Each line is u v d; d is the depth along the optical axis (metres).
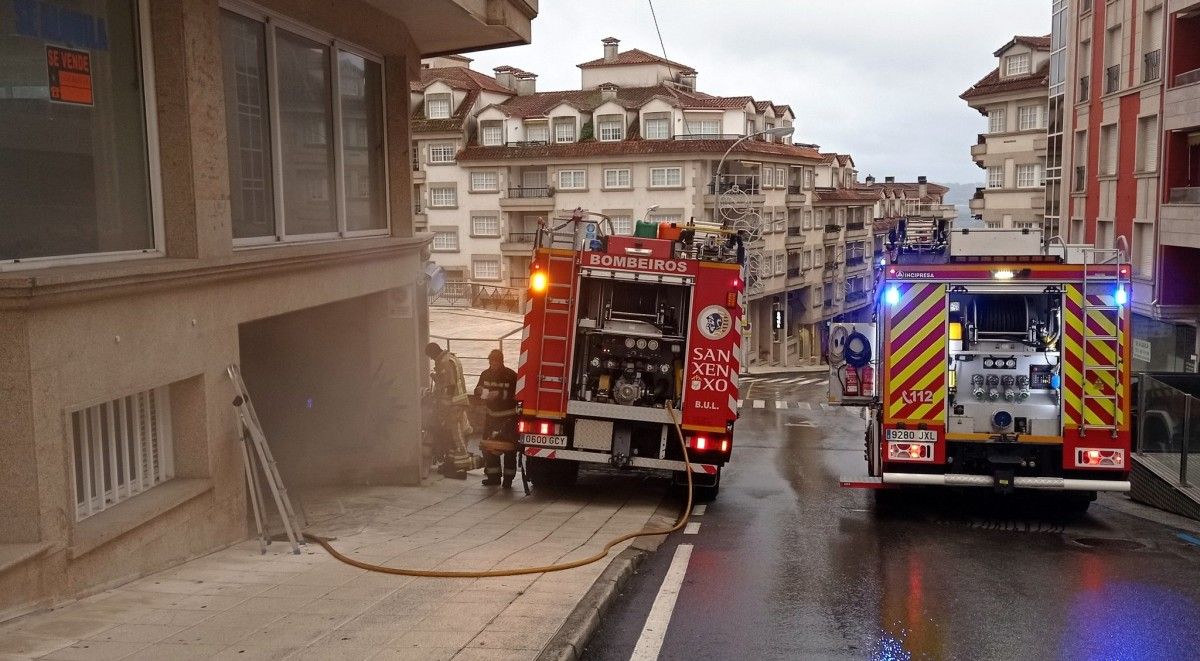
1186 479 12.14
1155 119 27.83
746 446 19.53
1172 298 26.62
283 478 12.70
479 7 12.98
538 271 11.79
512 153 61.50
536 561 8.09
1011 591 7.80
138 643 5.48
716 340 11.71
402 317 13.01
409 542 8.97
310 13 10.53
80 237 7.15
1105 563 8.93
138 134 7.82
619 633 6.54
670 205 58.62
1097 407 10.78
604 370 11.95
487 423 12.84
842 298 80.12
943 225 12.39
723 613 7.07
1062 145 37.12
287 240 10.29
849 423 24.53
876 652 6.19
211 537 8.26
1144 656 6.14
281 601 6.54
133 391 7.09
